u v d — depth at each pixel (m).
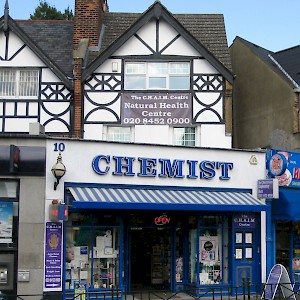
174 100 18.55
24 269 13.45
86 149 14.35
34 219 13.61
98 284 14.42
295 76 21.70
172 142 18.52
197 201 14.71
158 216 15.70
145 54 18.72
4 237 13.56
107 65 18.58
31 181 13.71
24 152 13.73
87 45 19.22
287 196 16.62
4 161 13.48
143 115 18.42
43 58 18.17
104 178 14.48
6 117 18.12
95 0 19.78
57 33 20.73
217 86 18.67
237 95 24.41
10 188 13.72
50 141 13.99
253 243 16.20
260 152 16.53
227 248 15.94
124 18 21.23
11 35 18.41
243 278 15.91
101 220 14.64
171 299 14.70
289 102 20.98
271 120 21.95
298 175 17.12
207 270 15.64
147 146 15.06
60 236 13.75
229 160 16.08
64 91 18.28
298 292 15.58
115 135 18.44
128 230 15.36
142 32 18.83
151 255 15.86
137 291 14.85
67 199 14.04
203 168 15.63
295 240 17.28
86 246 14.41
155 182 15.08
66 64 19.27
